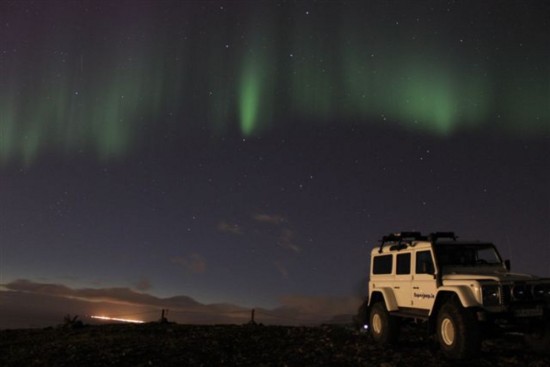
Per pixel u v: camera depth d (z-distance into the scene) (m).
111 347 10.09
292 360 8.78
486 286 8.50
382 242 11.80
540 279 8.83
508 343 10.53
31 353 9.88
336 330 13.30
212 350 9.74
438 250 9.91
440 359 8.73
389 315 10.84
